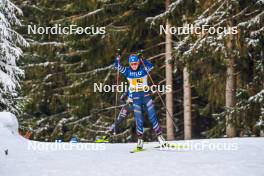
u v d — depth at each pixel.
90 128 77.88
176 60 57.19
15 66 55.00
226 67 58.62
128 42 71.25
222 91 61.22
